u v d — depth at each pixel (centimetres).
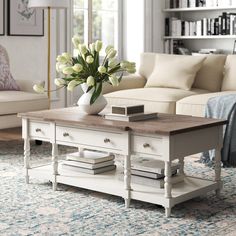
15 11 661
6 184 391
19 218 319
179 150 322
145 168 346
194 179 367
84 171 378
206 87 572
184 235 291
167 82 571
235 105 446
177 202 325
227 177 414
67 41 730
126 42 808
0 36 652
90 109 378
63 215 324
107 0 788
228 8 743
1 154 492
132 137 331
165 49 814
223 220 316
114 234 293
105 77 377
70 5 731
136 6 791
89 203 349
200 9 767
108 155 386
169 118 362
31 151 507
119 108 354
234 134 448
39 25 690
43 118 371
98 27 780
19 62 675
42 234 292
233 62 564
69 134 364
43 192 372
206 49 775
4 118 500
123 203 349
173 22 804
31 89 549
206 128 342
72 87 372
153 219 318
